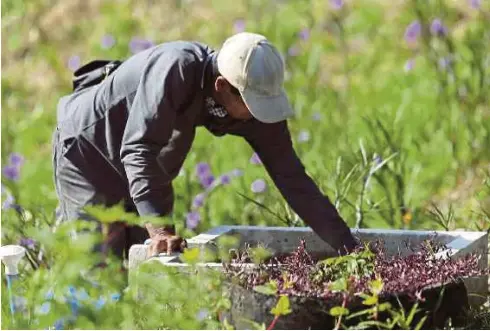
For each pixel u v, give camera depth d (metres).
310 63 13.67
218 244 7.38
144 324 6.13
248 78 6.99
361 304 6.06
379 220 9.41
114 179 7.91
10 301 6.51
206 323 6.21
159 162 7.30
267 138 7.53
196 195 9.94
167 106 7.13
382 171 9.68
